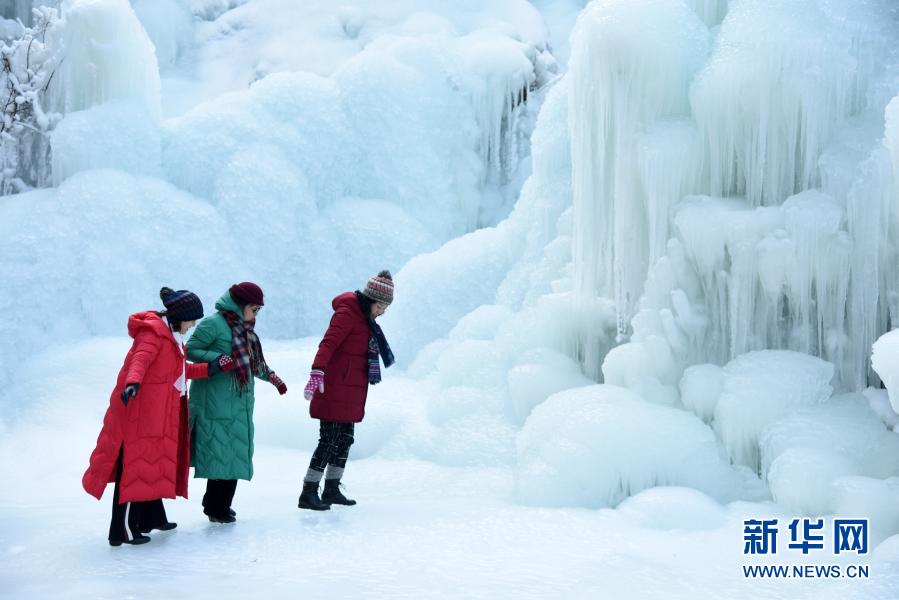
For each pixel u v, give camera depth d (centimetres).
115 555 426
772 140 612
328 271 1115
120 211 1028
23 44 1170
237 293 510
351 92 1189
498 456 698
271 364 896
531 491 556
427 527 487
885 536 443
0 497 631
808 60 590
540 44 1342
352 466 730
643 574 389
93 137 1066
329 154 1166
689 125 643
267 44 1372
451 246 1027
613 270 680
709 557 421
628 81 644
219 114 1141
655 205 638
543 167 840
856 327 573
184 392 484
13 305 973
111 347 929
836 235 573
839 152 586
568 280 754
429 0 1384
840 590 348
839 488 471
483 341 814
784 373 565
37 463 740
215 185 1108
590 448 555
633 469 547
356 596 355
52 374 891
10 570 404
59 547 446
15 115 1157
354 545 446
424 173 1186
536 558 419
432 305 986
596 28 645
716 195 642
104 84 1105
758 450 569
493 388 768
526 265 881
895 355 430
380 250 1123
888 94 589
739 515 500
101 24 1095
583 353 743
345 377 547
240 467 495
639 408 578
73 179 1043
